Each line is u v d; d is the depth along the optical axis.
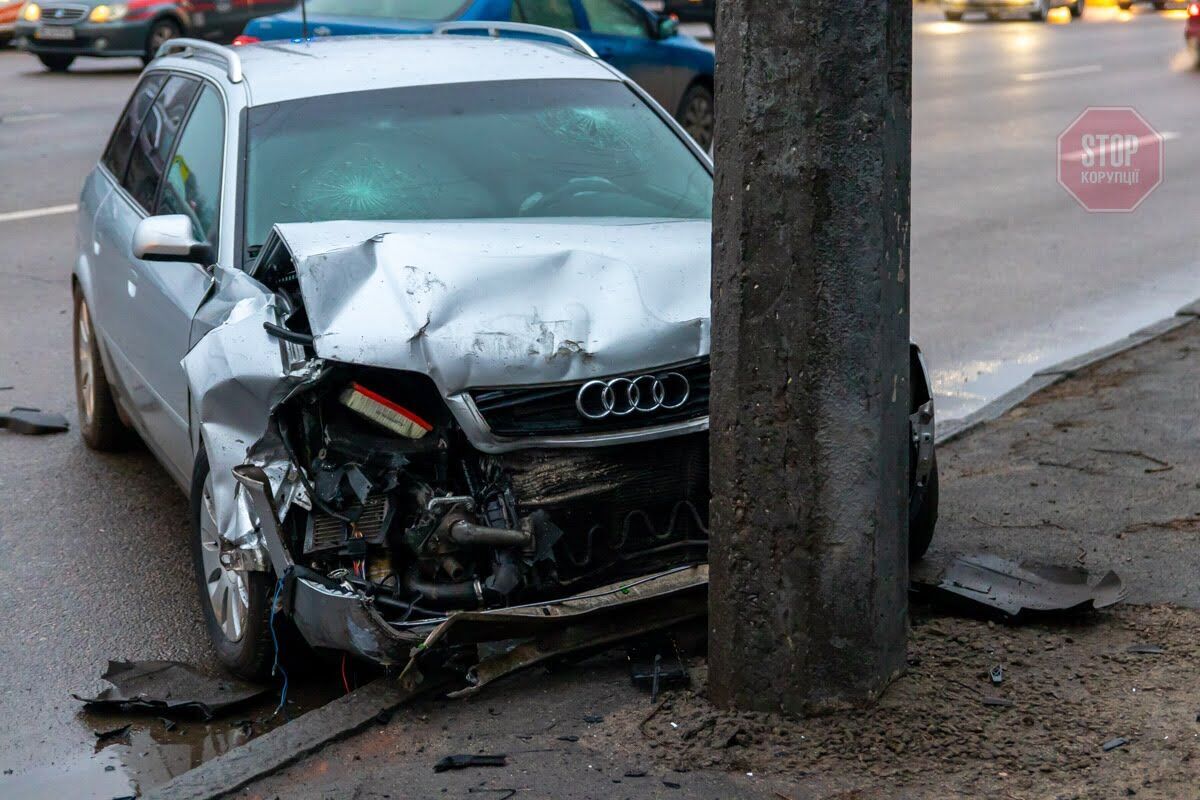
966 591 5.79
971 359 10.41
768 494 4.75
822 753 4.70
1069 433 8.27
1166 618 5.65
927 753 4.68
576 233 6.00
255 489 5.13
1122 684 5.11
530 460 5.25
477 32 15.48
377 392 5.20
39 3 28.28
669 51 17.91
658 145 7.09
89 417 8.68
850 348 4.62
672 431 5.34
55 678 5.89
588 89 7.32
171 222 6.20
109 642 6.23
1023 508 7.05
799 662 4.84
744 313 4.66
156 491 8.08
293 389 5.16
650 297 5.54
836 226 4.54
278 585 5.21
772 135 4.51
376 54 7.52
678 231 6.18
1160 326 10.79
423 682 5.21
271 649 5.53
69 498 7.96
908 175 4.70
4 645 6.18
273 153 6.58
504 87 7.17
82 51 27.86
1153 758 4.59
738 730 4.83
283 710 5.56
